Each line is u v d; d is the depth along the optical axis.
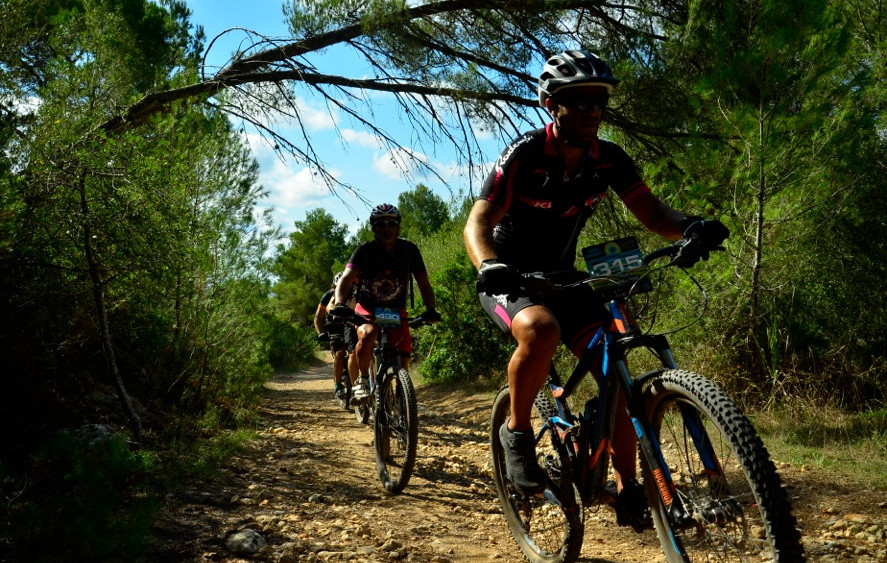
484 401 9.72
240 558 3.23
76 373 5.50
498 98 7.90
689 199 6.67
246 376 8.07
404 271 6.09
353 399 6.37
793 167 6.09
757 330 6.45
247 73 7.93
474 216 2.81
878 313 6.20
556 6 7.55
